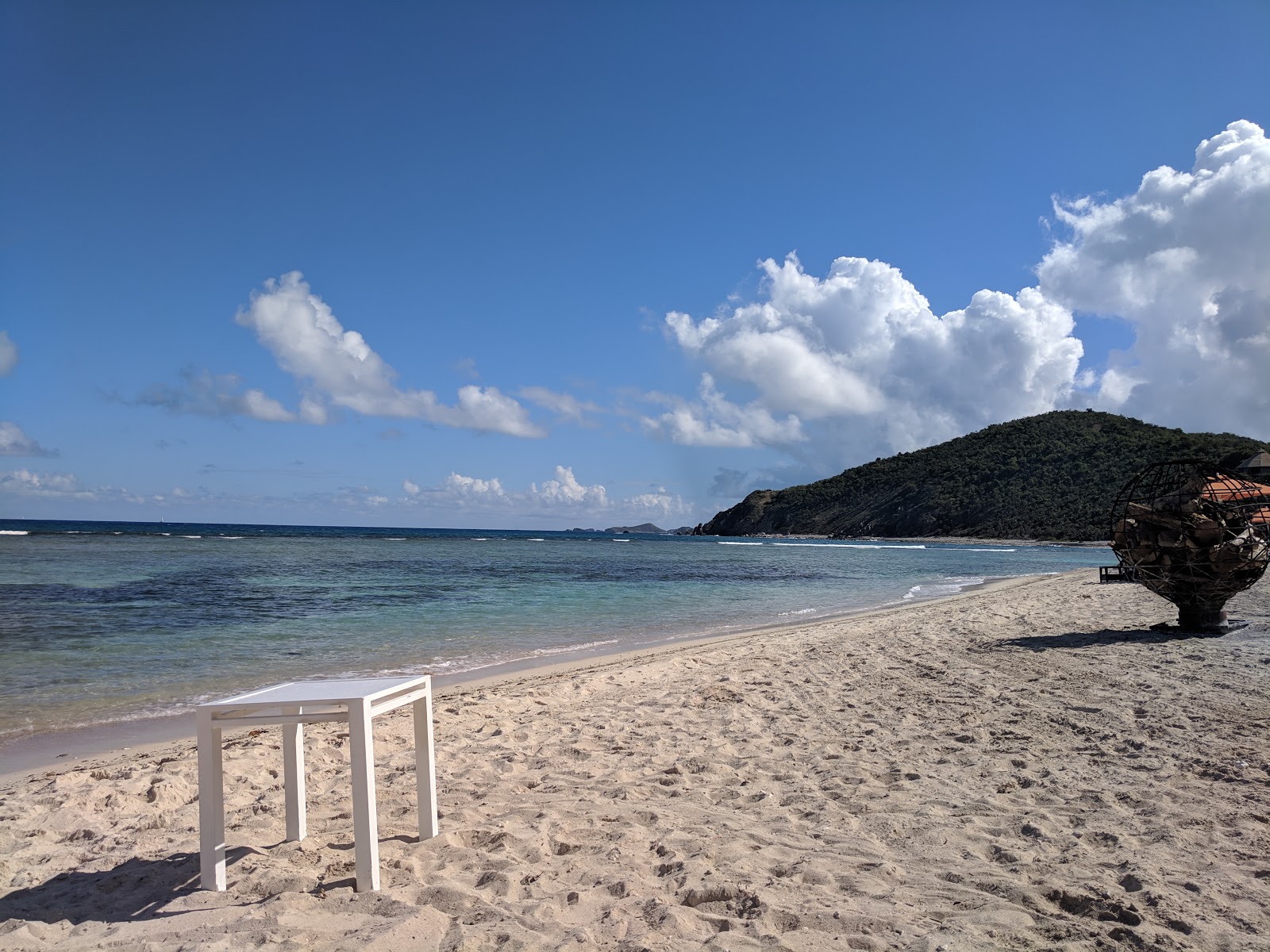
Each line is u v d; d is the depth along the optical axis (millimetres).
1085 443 120875
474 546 60281
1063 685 7328
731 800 4492
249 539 66625
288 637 12648
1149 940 2709
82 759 6102
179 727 7152
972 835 3811
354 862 3535
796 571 34188
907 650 10016
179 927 2928
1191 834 3676
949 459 137500
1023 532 102938
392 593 20438
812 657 9773
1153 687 6988
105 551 38750
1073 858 3471
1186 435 112375
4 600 17250
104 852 3861
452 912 3053
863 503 146750
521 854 3670
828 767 5102
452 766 5328
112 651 11117
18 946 2785
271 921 2938
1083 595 16766
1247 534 9711
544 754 5621
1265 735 5316
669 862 3525
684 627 14836
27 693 8445
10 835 4125
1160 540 9922
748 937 2803
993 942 2730
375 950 2715
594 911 3062
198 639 12203
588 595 21031
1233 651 8664
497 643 12594
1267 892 3062
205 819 3264
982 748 5367
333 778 5047
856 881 3299
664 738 6051
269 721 3221
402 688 3559
